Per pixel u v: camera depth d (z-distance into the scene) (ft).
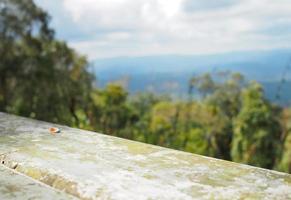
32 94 73.41
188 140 106.11
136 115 106.52
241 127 98.48
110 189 3.68
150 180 3.93
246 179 3.99
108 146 5.29
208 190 3.67
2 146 5.16
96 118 91.71
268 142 95.50
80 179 3.92
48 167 4.27
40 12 73.31
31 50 73.15
